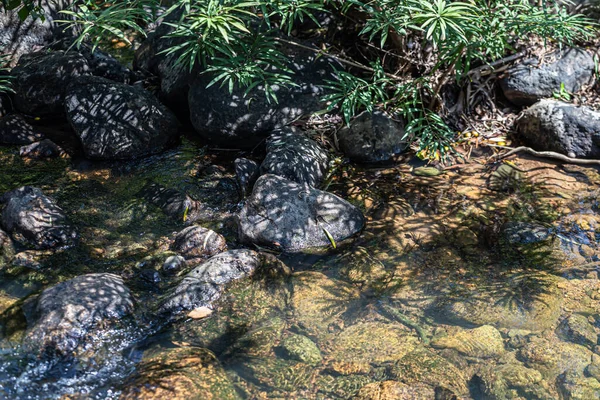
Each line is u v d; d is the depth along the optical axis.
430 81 4.34
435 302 3.40
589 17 4.45
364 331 3.28
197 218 3.85
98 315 3.24
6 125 4.36
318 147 4.18
